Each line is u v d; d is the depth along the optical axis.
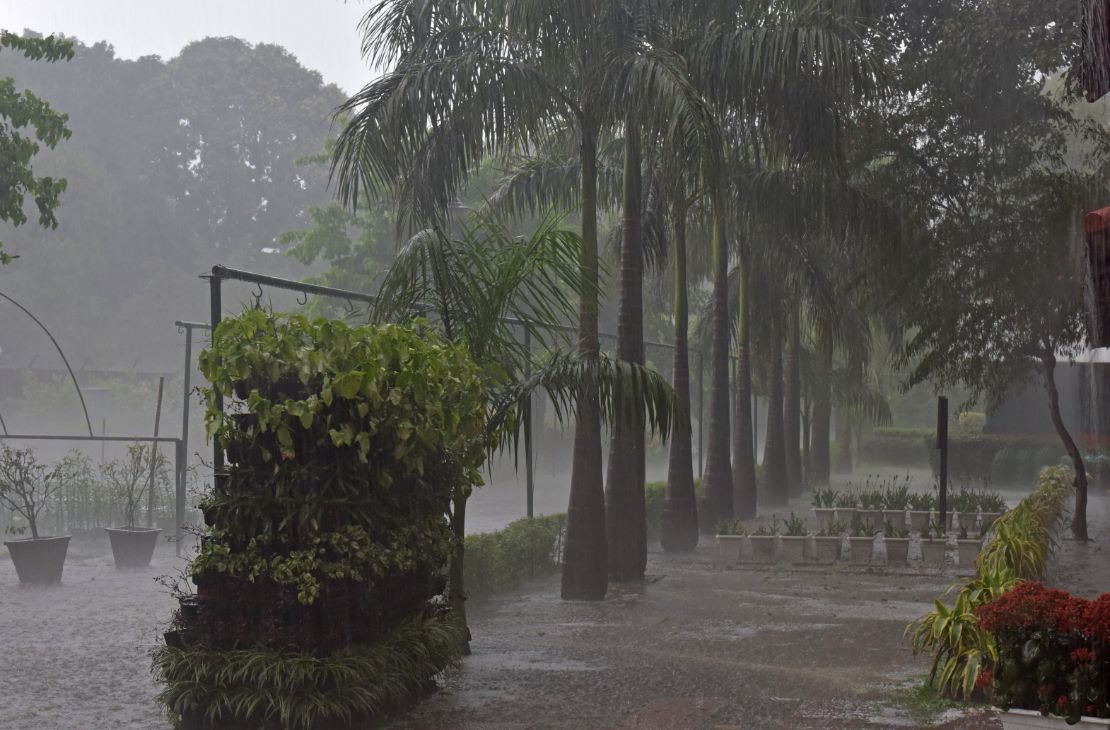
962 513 17.22
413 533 6.87
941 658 7.59
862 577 12.92
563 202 14.34
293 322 6.27
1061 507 12.98
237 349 6.12
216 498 6.27
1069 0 13.50
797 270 18.12
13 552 11.82
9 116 13.70
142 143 47.88
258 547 6.15
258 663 5.97
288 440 6.04
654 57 10.48
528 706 6.68
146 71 49.25
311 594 5.96
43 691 7.19
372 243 24.56
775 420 22.41
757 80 11.66
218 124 49.47
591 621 9.81
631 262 12.04
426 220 10.69
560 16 10.45
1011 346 14.89
